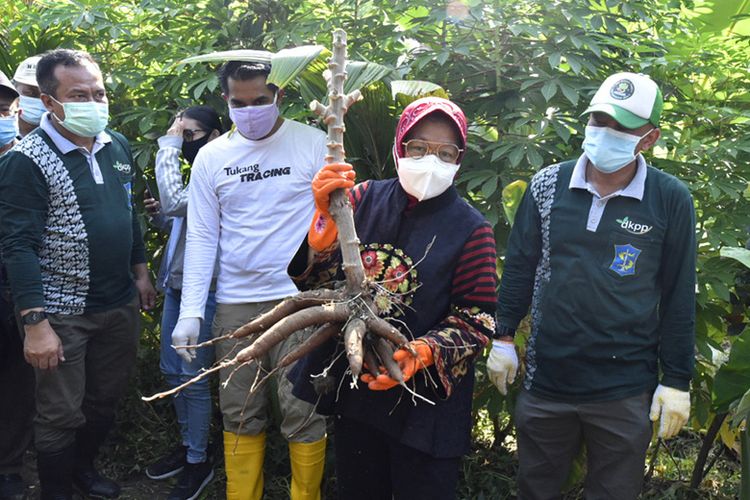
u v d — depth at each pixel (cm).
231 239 321
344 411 244
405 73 343
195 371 362
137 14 426
